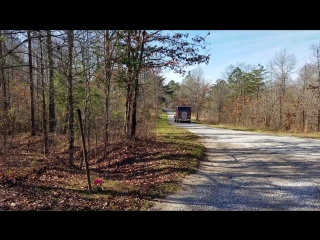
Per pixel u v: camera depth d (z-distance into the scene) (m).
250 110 31.00
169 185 5.99
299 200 4.95
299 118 24.36
